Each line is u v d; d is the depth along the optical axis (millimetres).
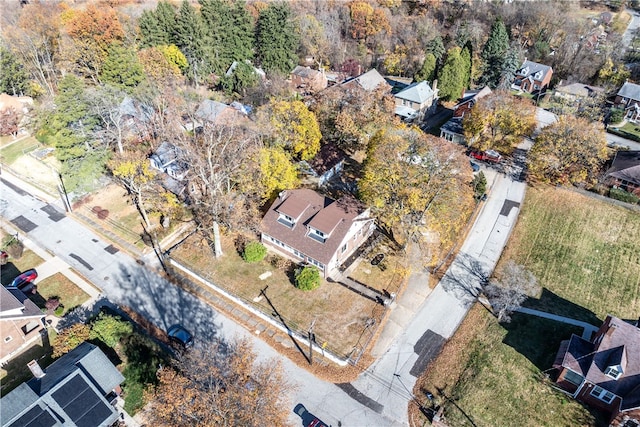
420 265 48125
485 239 52375
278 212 48219
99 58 73312
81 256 48750
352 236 47406
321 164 59188
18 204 57125
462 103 75250
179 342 38625
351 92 63688
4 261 48000
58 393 30562
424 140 46938
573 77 93125
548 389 36281
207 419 25828
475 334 41000
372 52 108062
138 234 51406
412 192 43875
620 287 46219
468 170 45531
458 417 34219
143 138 63031
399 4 121312
